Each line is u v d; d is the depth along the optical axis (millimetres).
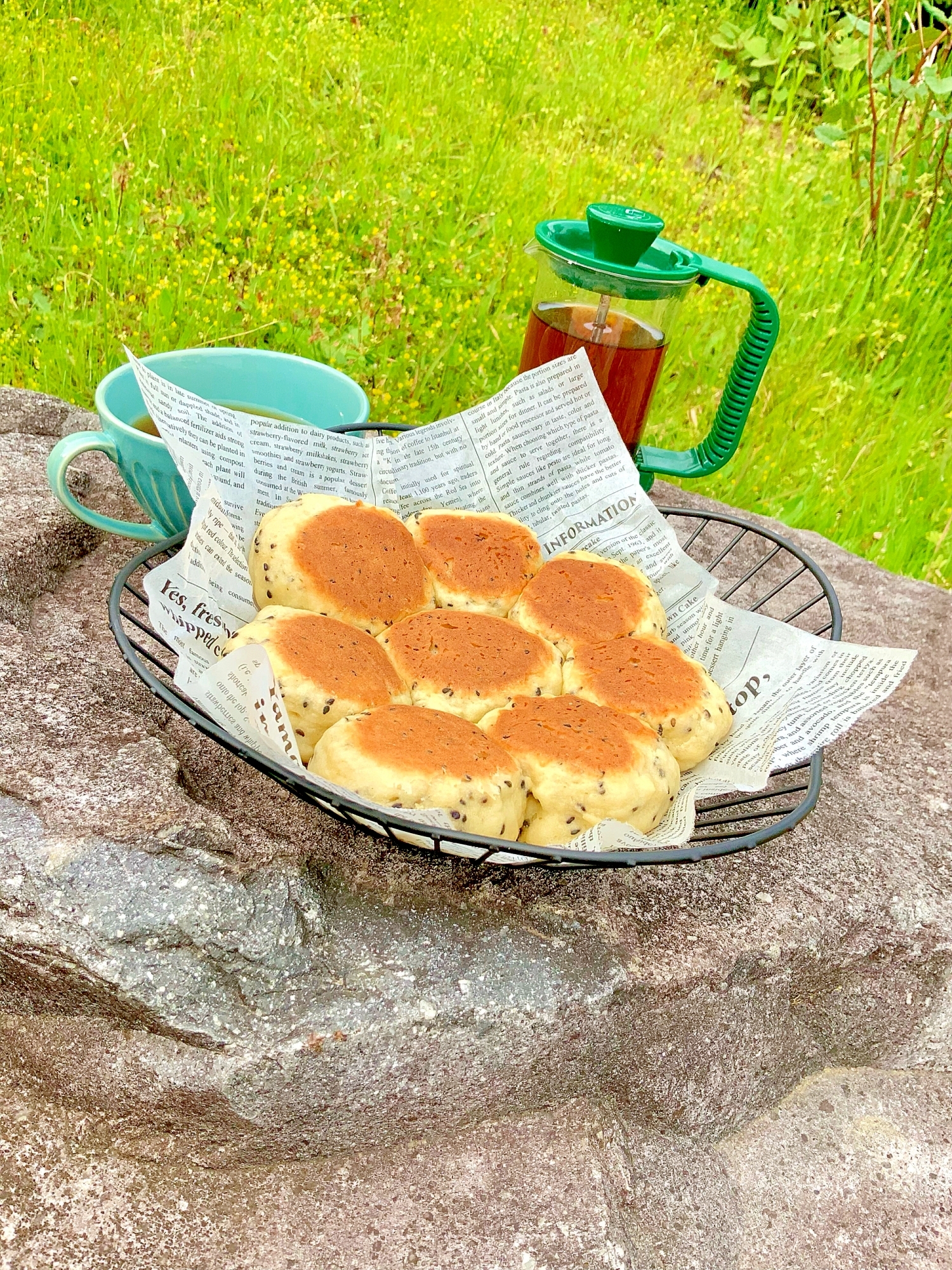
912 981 460
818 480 899
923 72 1175
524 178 1153
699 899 434
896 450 979
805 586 667
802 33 1610
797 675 461
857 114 1365
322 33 1310
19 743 394
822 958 440
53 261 864
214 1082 359
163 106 1067
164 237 885
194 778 411
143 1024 364
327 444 493
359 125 1165
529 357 590
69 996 369
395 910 389
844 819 488
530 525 532
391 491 513
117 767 394
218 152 1026
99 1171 373
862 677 446
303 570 445
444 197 1050
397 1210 380
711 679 461
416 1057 372
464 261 966
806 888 449
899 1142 458
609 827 360
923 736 558
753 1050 434
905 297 1134
